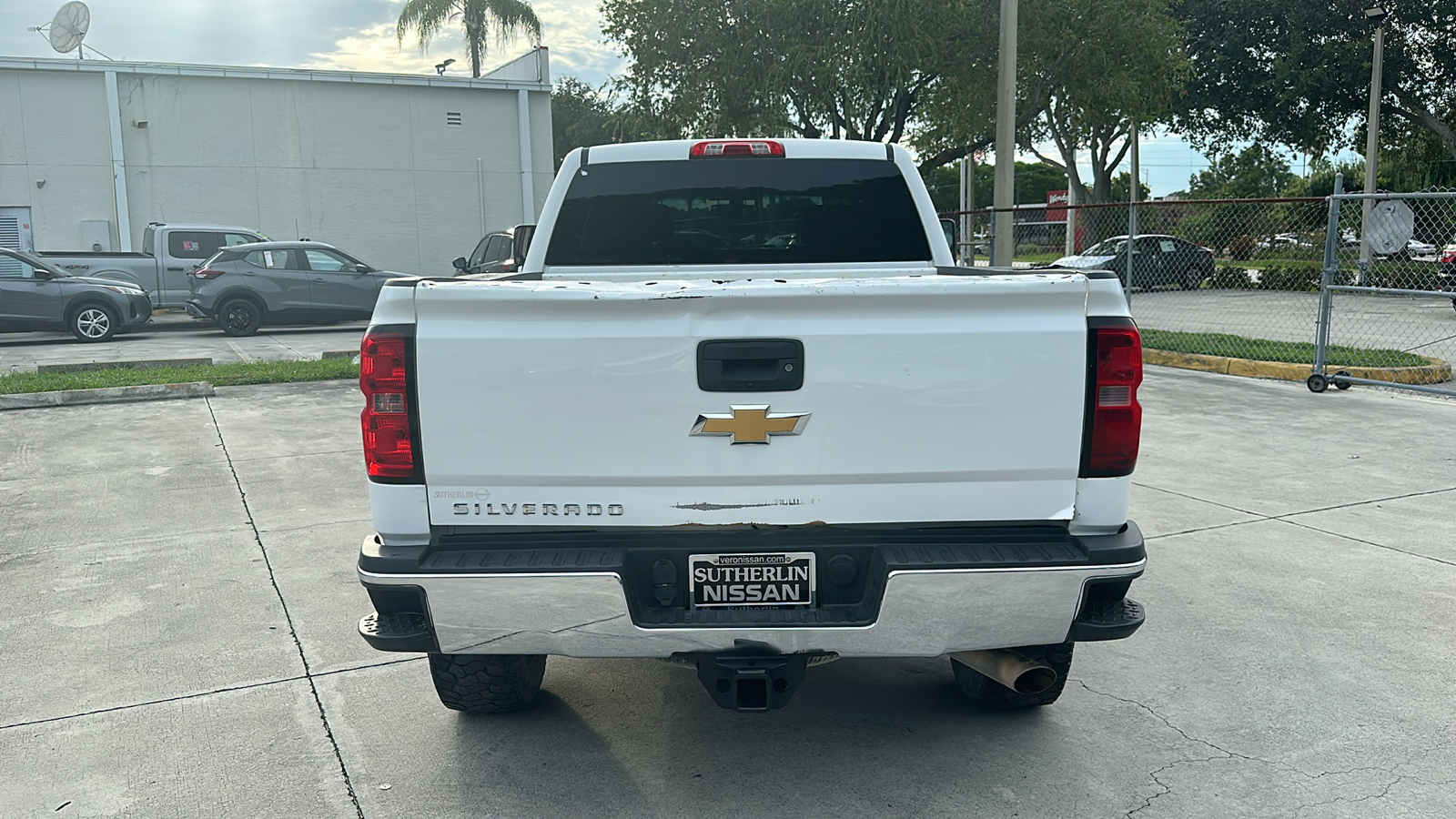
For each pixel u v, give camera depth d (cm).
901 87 1880
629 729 389
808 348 293
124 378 1220
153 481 757
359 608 507
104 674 434
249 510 682
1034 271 354
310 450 862
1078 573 295
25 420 1005
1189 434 898
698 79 1942
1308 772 352
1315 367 1123
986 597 299
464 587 296
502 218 2750
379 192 2623
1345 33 3170
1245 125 3547
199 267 1995
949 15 1841
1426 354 1409
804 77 1864
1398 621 483
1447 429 912
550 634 306
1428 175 3809
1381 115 3353
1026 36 1912
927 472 300
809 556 305
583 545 304
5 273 1770
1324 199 1103
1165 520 646
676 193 483
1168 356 1334
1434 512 656
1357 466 780
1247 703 403
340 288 1995
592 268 486
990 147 2286
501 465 299
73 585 540
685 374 294
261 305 1939
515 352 293
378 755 368
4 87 2284
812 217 488
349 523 649
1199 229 3033
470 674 371
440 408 296
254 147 2494
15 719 394
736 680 305
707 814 329
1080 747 371
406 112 2622
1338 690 414
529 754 369
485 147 2711
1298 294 2292
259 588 535
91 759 364
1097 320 297
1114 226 3616
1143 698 409
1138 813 328
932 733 384
